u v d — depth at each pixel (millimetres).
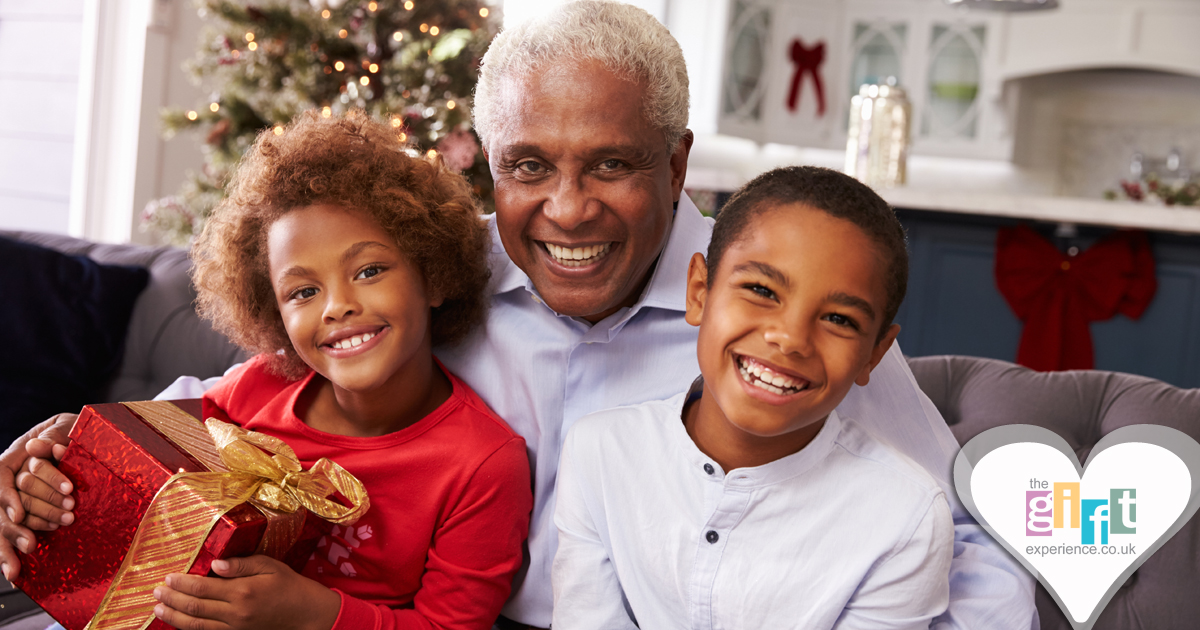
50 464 934
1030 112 5578
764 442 880
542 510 1083
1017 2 3746
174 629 848
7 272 1552
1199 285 3176
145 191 3664
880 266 809
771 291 801
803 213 802
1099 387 1187
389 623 922
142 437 929
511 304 1117
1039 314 3398
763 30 5395
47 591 932
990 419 1169
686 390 1056
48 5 3723
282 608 850
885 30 5547
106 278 1621
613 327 1050
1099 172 5492
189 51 3789
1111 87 5398
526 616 1079
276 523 878
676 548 911
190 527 838
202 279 1110
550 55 896
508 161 936
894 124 4195
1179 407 1099
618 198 929
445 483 979
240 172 1070
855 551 864
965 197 3438
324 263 937
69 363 1554
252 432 945
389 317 945
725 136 5363
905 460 905
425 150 2588
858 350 810
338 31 2771
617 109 894
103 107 3615
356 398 1001
